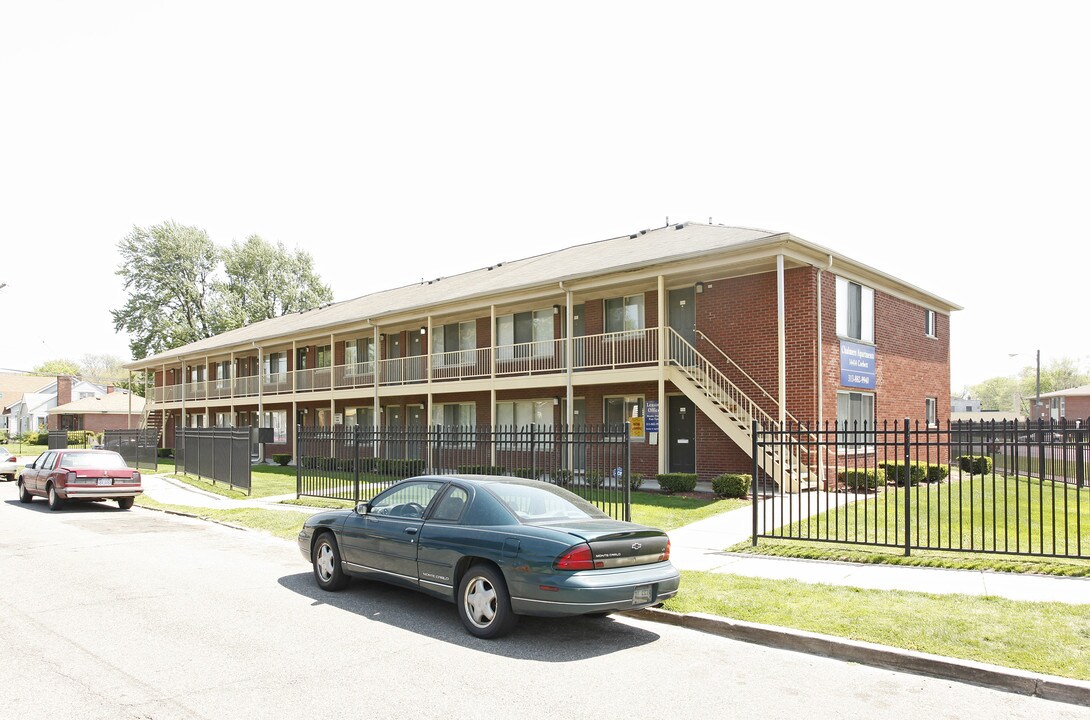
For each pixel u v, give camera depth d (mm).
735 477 15836
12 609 7516
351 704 4934
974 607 6926
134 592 8359
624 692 5242
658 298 19094
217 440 23500
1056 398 59469
